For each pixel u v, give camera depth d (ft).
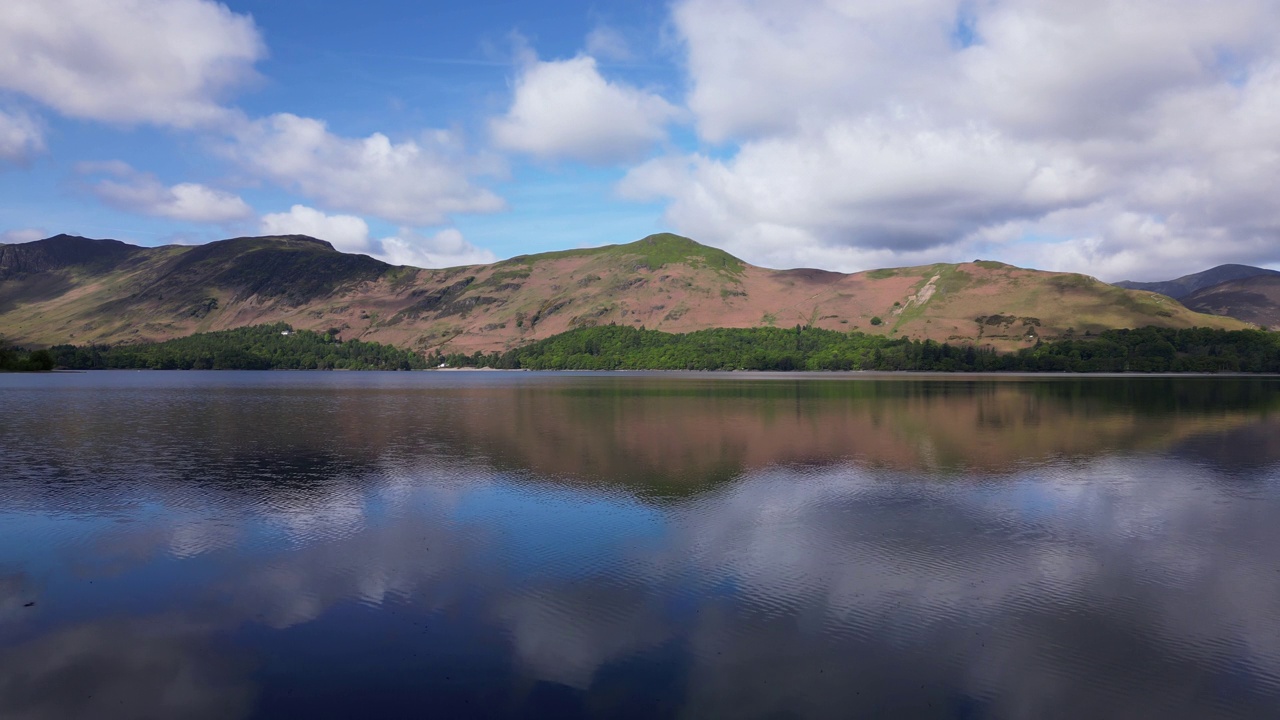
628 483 112.98
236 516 90.89
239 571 69.51
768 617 58.54
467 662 50.70
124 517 90.27
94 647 53.26
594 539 80.38
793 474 120.88
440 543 78.84
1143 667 50.19
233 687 47.32
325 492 105.60
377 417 224.74
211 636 55.01
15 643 53.88
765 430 185.78
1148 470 124.88
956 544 78.79
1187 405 272.72
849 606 60.85
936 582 66.69
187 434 176.86
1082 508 95.86
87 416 224.53
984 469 125.59
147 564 71.72
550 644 53.47
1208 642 54.13
